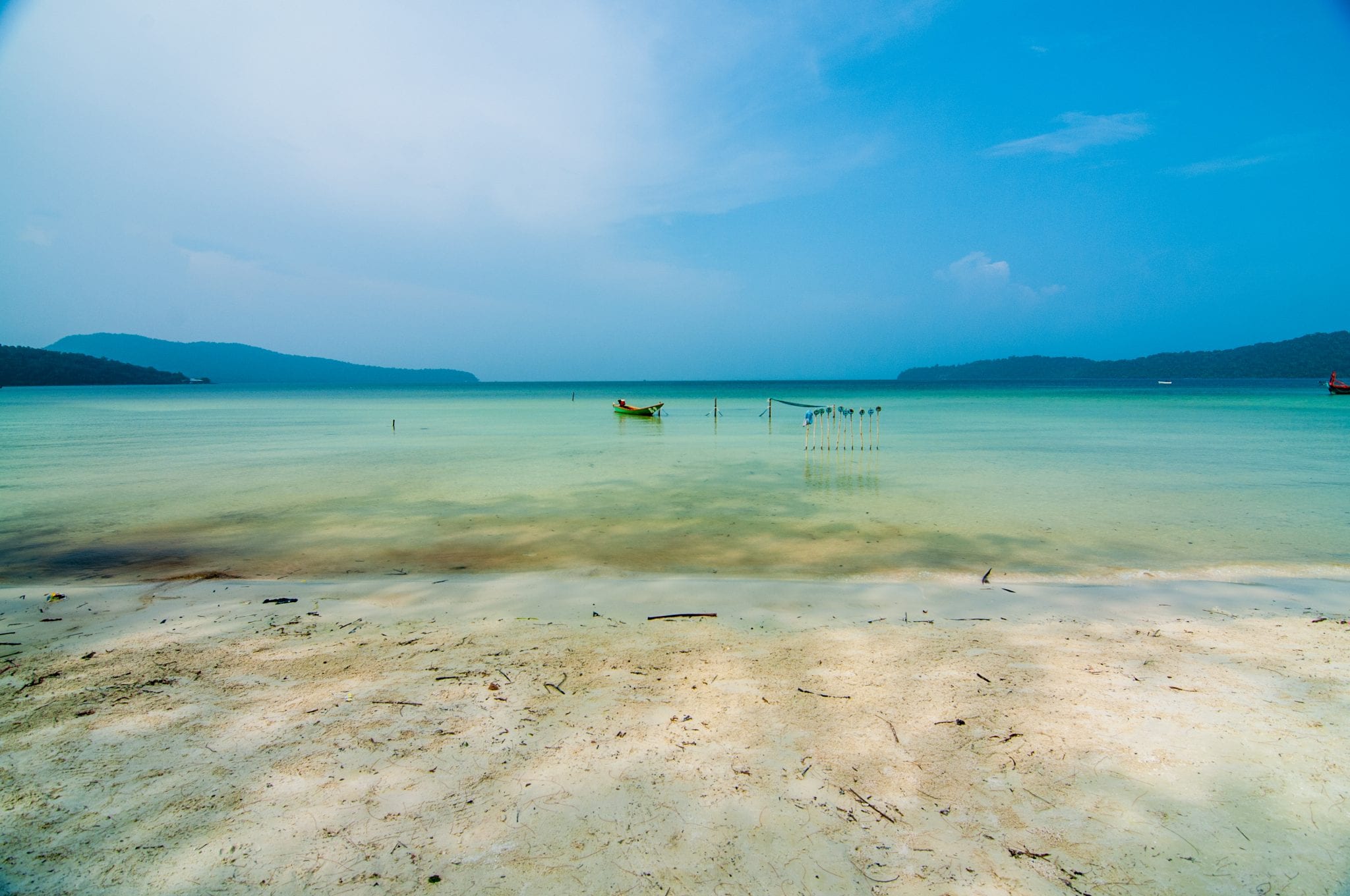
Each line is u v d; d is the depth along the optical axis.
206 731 4.91
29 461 25.41
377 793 4.11
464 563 11.11
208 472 22.42
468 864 3.48
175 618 7.84
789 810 3.94
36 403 80.25
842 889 3.29
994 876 3.38
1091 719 5.01
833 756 4.52
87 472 22.48
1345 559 10.99
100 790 4.15
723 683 5.77
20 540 12.93
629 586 9.25
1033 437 33.16
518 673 6.05
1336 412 53.38
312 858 3.52
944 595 8.80
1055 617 7.80
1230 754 4.50
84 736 4.84
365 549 12.05
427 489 18.77
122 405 77.94
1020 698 5.41
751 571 10.47
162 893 3.26
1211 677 5.78
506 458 26.06
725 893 3.27
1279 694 5.43
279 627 7.52
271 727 4.97
